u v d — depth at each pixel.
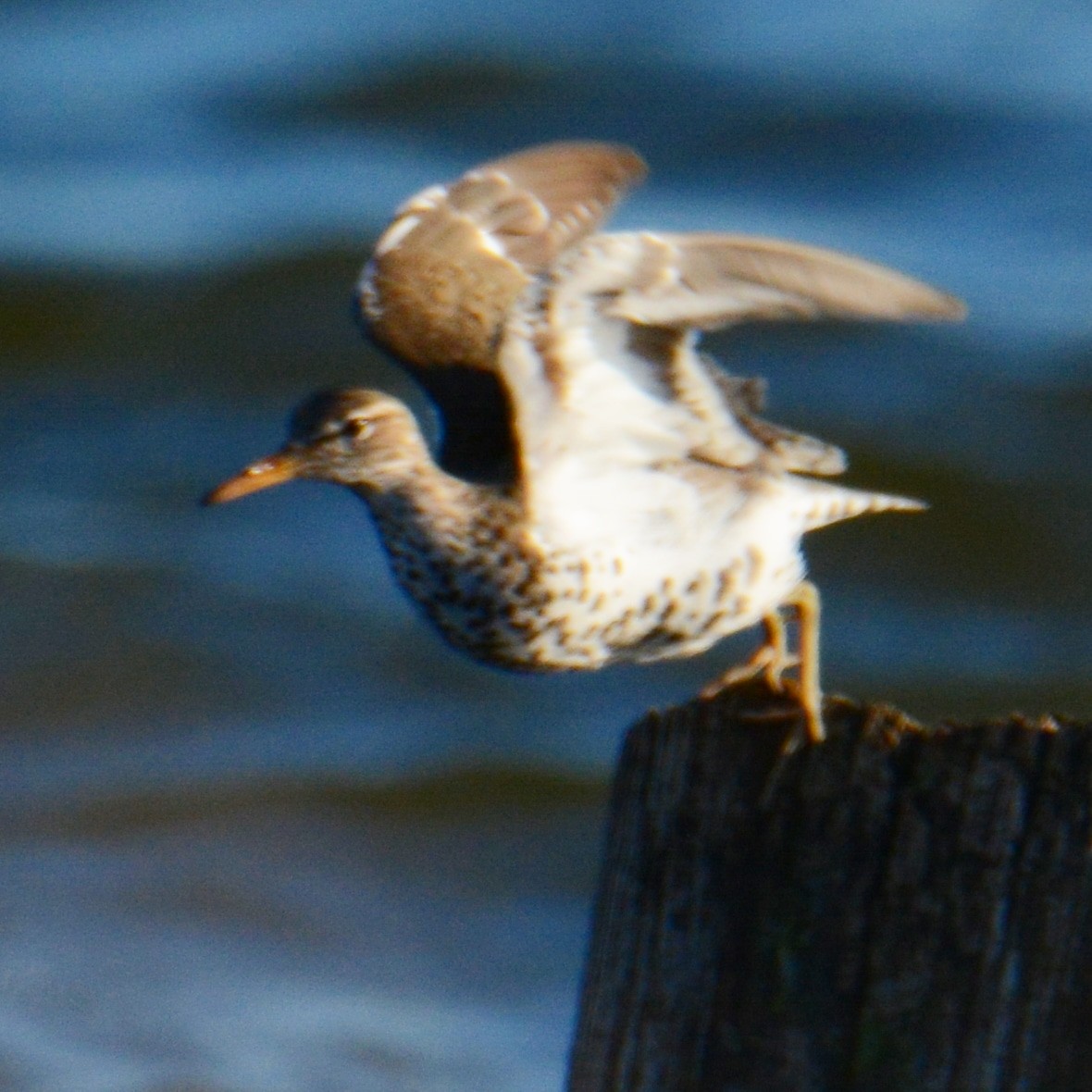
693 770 6.58
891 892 6.21
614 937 6.68
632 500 8.52
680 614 8.66
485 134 30.52
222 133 31.17
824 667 19.77
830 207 27.58
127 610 19.62
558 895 15.45
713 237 7.86
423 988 14.02
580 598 8.55
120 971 13.98
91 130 31.61
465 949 14.57
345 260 27.23
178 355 25.58
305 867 15.57
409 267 9.02
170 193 29.36
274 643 19.19
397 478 8.94
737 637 19.16
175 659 18.88
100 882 15.23
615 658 8.93
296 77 32.22
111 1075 12.60
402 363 9.02
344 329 26.03
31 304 26.38
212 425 24.30
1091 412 22.89
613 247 7.84
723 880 6.46
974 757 6.19
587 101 30.38
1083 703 19.33
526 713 18.25
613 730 18.12
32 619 19.41
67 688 18.36
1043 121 28.72
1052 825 6.06
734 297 7.88
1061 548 21.31
